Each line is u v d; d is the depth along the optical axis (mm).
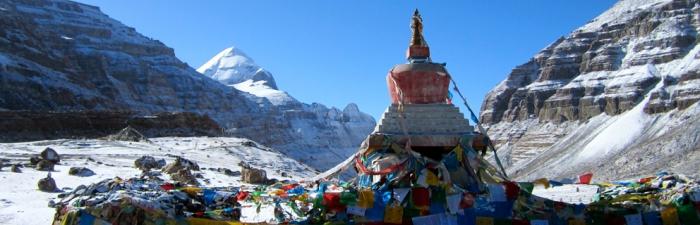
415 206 16000
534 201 17172
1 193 31141
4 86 141750
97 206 15484
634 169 175375
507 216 16375
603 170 187500
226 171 50750
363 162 17578
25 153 60688
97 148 70688
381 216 15844
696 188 17141
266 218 20141
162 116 127250
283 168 79688
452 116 17688
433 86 17766
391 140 17219
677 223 16547
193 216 16141
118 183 18625
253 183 43656
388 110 17969
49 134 109500
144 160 50969
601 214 16781
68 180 38562
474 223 15984
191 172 44531
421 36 18797
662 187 18312
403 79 17828
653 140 196875
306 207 18328
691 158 163125
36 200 29219
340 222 15852
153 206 15594
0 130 104125
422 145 17250
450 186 16156
